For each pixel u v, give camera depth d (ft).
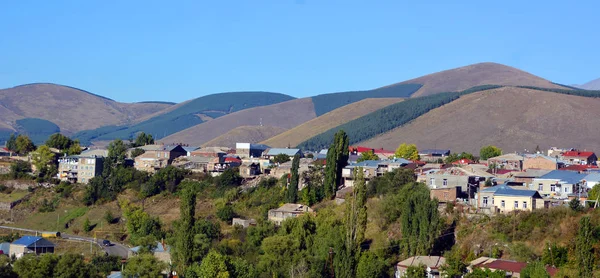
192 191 571.69
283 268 539.29
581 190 608.60
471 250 528.63
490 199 588.09
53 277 514.68
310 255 553.64
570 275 433.48
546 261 475.72
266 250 572.10
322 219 625.82
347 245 519.19
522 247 502.38
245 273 526.98
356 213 529.04
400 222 589.32
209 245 618.03
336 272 513.45
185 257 551.18
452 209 585.63
